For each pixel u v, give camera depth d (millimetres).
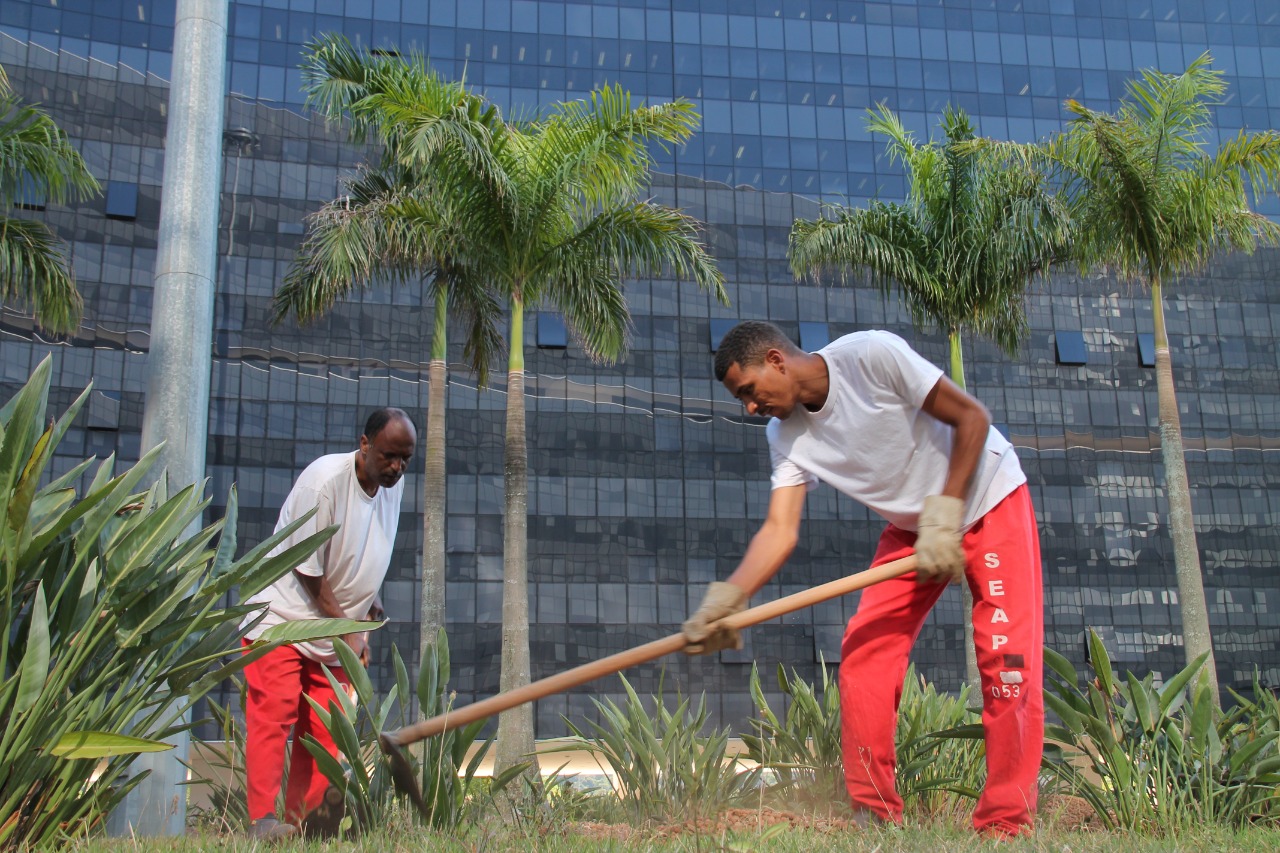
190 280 6715
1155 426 41219
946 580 3621
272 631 3627
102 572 3434
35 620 3010
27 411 3043
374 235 16969
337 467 4719
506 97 41562
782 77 43469
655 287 39656
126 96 37750
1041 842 3082
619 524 37281
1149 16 46375
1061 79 45344
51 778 3195
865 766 4027
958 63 44812
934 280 16062
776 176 42281
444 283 19047
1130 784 4402
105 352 35188
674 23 43375
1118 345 41781
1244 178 14648
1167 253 14633
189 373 6594
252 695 4457
